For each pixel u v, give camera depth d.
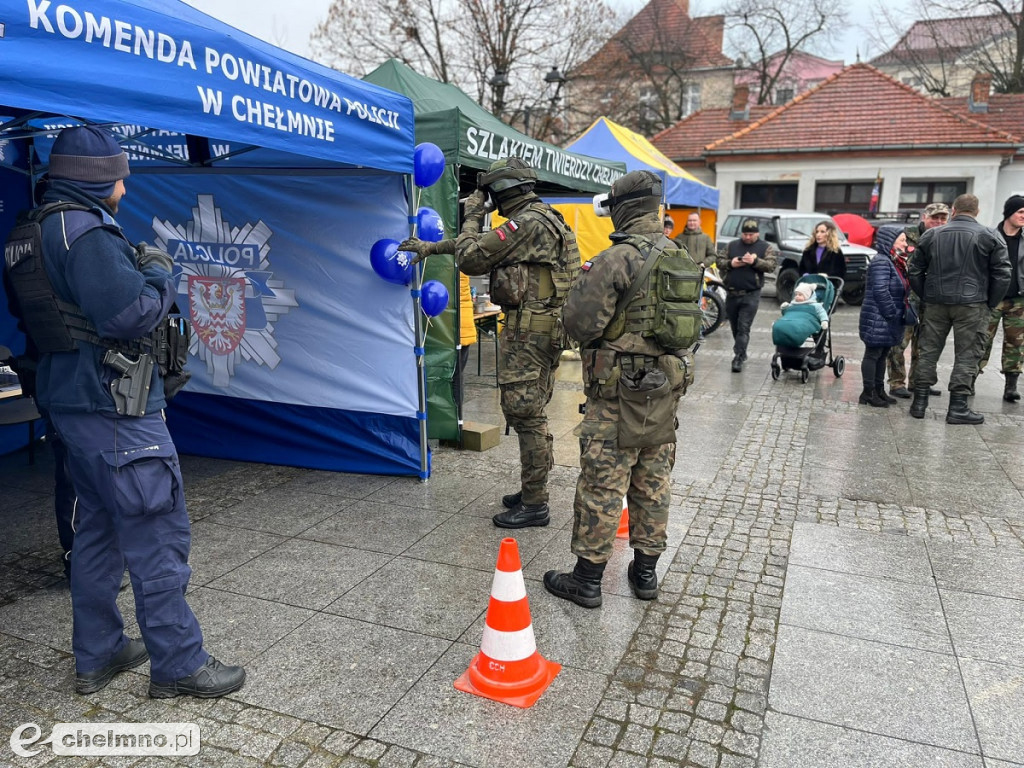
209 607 3.24
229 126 2.95
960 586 3.49
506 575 2.63
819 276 8.25
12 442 5.45
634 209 3.06
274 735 2.42
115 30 2.45
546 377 3.94
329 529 4.09
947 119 21.12
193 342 5.20
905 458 5.48
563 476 5.03
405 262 4.41
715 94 34.28
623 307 2.96
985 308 6.16
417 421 4.80
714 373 8.73
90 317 2.21
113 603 2.64
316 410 5.02
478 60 23.00
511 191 3.76
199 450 5.39
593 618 3.17
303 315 4.87
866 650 2.95
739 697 2.65
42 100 2.20
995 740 2.43
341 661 2.84
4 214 4.93
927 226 6.96
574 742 2.40
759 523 4.25
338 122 3.68
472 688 2.66
